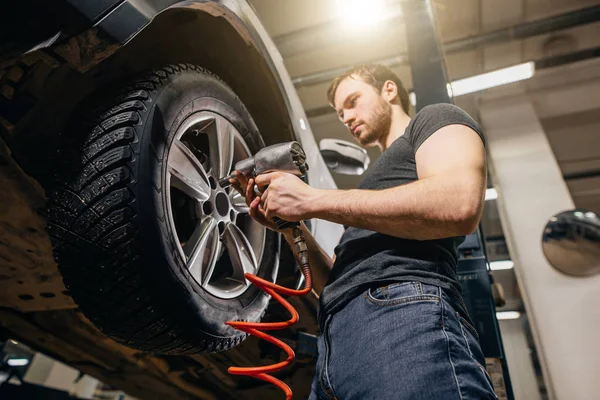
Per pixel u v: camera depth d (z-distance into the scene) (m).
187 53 1.04
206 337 0.84
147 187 0.75
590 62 4.88
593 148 6.03
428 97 2.02
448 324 0.65
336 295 0.75
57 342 1.30
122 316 0.76
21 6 0.58
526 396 5.51
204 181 0.94
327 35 4.41
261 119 1.30
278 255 1.18
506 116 5.08
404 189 0.68
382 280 0.70
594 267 2.25
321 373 0.72
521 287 3.76
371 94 1.16
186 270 0.83
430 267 0.72
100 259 0.72
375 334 0.64
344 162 1.89
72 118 0.79
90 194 0.72
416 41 2.22
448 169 0.69
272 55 1.27
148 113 0.79
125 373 1.50
